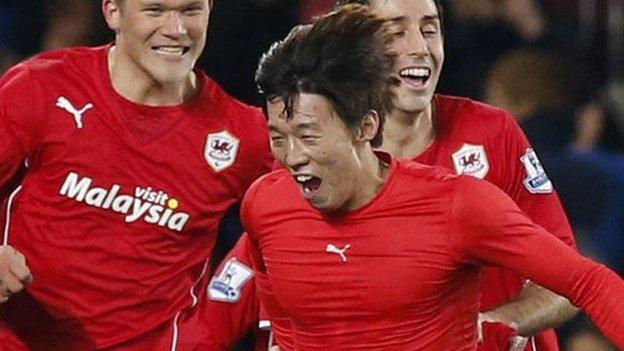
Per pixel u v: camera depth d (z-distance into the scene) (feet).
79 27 89.66
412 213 46.57
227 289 55.11
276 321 49.62
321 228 47.11
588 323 74.13
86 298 54.34
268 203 47.98
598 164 80.89
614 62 98.02
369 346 47.01
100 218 53.88
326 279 47.01
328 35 45.85
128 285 54.34
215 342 55.31
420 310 46.70
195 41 53.47
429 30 52.75
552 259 45.80
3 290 51.19
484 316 51.37
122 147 53.72
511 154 54.70
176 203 54.24
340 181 46.09
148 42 52.95
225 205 55.31
